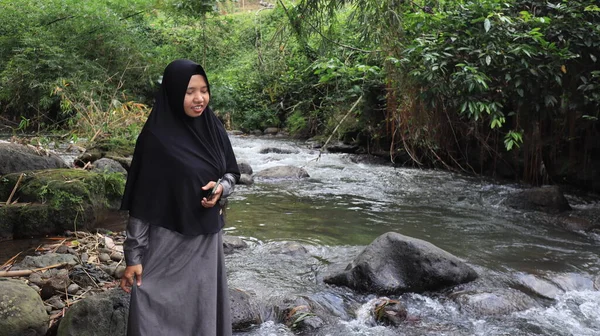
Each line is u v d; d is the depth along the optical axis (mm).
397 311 3420
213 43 14867
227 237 4664
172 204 2154
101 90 10906
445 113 7664
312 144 11352
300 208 6129
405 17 6633
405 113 7688
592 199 6988
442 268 3811
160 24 16250
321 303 3516
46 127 11820
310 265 4227
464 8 6059
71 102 9406
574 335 3248
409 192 7176
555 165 7594
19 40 12750
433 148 8344
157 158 2135
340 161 9648
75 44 12781
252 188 7223
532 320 3426
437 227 5484
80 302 2752
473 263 4371
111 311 2736
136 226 2125
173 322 2180
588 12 6023
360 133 10219
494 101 6113
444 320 3395
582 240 5145
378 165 9359
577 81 6340
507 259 4512
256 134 13773
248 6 18688
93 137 7688
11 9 13164
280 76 13172
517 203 6398
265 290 3656
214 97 13922
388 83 7891
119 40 13203
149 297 2146
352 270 3818
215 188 2215
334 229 5281
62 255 3785
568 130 7230
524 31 6023
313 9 6859
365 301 3623
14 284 2865
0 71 12734
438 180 8039
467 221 5746
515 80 6039
